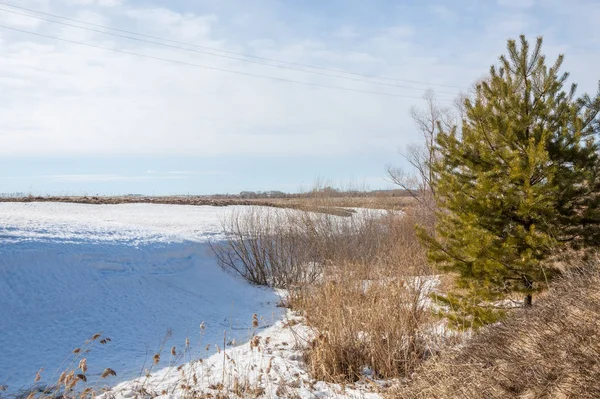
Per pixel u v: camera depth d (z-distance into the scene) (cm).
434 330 816
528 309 610
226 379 667
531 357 471
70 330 1057
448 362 577
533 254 773
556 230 768
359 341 772
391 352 727
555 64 830
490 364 512
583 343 440
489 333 608
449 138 892
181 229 1991
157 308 1263
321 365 703
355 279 973
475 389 472
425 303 892
